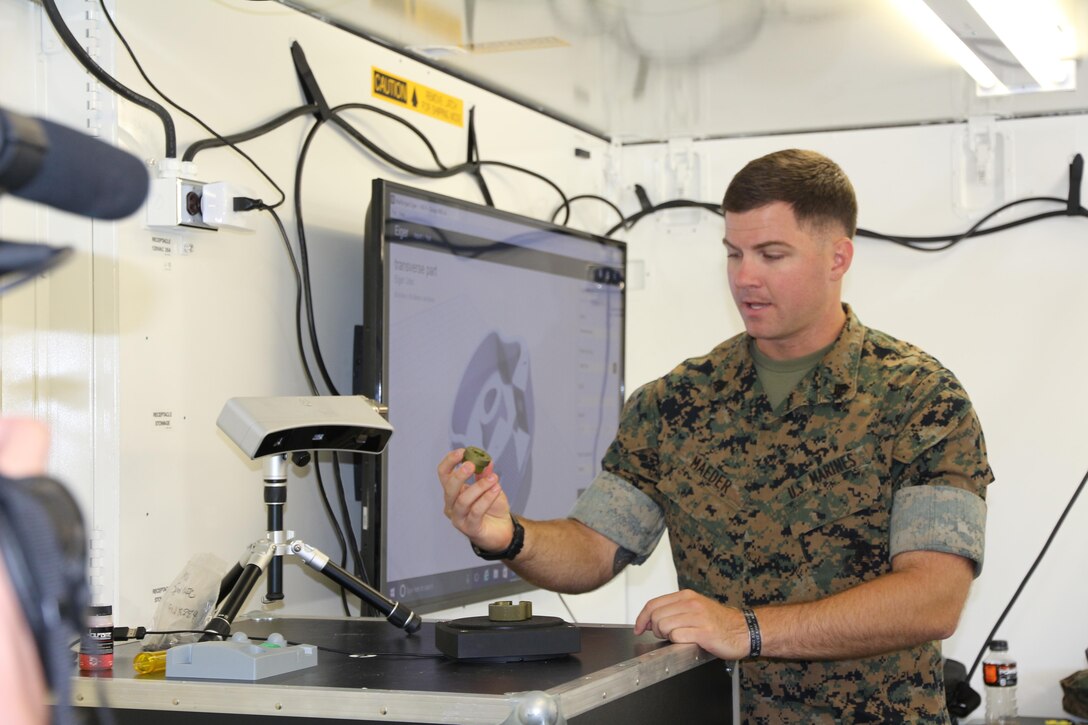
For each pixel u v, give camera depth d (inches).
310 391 91.3
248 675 48.2
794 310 71.7
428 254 98.2
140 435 75.4
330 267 94.5
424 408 98.1
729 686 66.3
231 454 83.1
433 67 109.3
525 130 125.0
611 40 102.6
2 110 19.1
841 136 137.9
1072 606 129.6
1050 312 131.6
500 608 55.9
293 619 70.7
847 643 61.5
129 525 74.3
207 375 81.2
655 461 78.0
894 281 136.3
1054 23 99.0
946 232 134.7
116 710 48.4
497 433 109.7
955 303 134.3
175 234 78.5
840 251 74.2
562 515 121.7
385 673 50.0
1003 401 132.7
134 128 75.2
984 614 132.1
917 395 69.7
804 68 112.5
